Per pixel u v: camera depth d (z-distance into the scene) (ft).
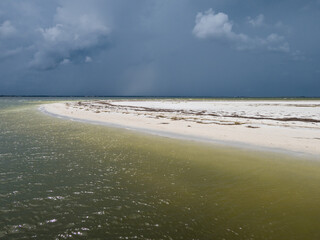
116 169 31.81
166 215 19.98
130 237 16.96
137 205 21.70
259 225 18.49
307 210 20.89
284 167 32.65
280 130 60.80
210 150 42.14
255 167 32.65
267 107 174.60
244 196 23.68
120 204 21.84
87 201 22.36
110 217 19.61
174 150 42.14
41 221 18.92
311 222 18.92
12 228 17.93
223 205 21.81
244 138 51.65
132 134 57.82
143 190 25.04
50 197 23.11
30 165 33.09
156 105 213.25
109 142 48.67
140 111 132.26
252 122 77.66
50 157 37.29
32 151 40.91
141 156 38.24
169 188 25.59
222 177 28.96
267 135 54.29
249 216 19.86
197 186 26.18
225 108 164.45
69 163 34.24
